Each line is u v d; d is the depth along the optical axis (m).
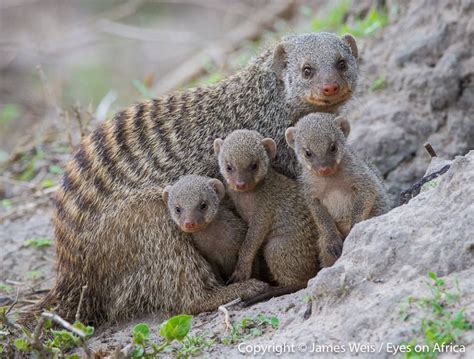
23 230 13.91
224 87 10.88
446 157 12.99
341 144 9.23
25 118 21.36
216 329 8.80
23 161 16.69
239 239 10.05
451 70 12.95
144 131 10.69
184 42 23.44
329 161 9.08
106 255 10.23
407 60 13.59
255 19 21.70
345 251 8.09
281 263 9.95
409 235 7.73
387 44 14.30
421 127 13.20
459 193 7.75
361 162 9.57
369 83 14.05
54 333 8.42
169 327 7.97
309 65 10.18
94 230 10.27
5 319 8.88
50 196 14.96
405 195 9.69
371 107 13.65
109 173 10.46
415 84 13.28
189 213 9.55
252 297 9.72
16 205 15.07
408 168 13.15
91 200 10.41
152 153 10.53
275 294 9.77
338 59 10.24
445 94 13.00
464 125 12.91
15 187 15.77
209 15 27.39
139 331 8.14
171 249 10.03
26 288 12.04
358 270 7.77
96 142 10.78
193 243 10.08
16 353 8.77
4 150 19.91
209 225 9.91
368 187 9.38
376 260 7.72
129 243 10.16
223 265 10.23
